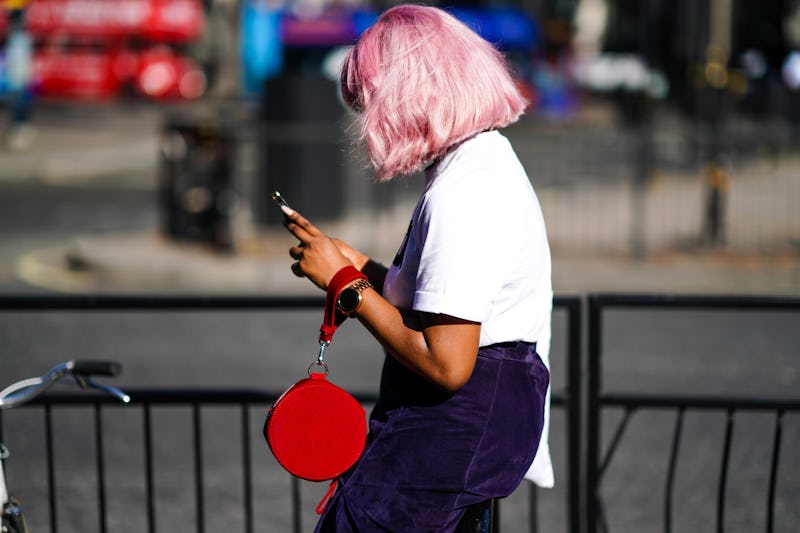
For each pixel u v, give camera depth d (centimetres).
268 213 1870
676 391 1044
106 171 2922
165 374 1102
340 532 360
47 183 2681
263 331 1296
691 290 1551
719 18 3098
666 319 1377
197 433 551
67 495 761
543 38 4588
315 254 352
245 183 2086
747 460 835
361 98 353
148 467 554
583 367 553
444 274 333
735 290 1545
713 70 2498
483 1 4441
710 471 812
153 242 1811
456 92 339
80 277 1641
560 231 1842
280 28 3891
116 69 4734
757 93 3522
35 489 770
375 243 1775
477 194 338
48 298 534
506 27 4200
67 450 851
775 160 1991
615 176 2164
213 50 4662
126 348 1205
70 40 4747
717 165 1781
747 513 732
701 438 891
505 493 357
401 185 2072
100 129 3900
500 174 344
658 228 1873
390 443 360
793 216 1920
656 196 1950
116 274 1634
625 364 1157
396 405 364
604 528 589
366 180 1862
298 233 359
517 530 707
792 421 934
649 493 769
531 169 2212
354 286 347
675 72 4056
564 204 1989
